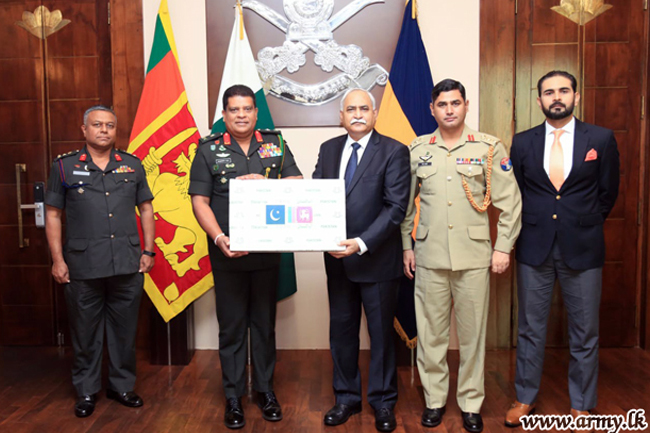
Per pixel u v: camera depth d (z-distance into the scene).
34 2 3.05
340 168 2.16
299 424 2.16
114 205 2.29
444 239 2.06
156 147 2.79
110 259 2.26
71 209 2.27
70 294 2.28
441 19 2.96
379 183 2.06
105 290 2.37
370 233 1.98
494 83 2.95
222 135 2.20
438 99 2.04
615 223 3.05
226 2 2.96
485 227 2.08
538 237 2.10
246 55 2.87
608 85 2.97
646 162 2.98
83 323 2.28
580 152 2.05
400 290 2.80
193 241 2.83
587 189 2.07
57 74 3.07
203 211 2.13
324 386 2.56
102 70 3.04
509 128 2.96
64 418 2.22
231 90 2.15
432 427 2.12
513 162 2.21
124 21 2.97
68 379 2.66
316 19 2.95
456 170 2.05
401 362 2.88
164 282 2.82
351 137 2.14
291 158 2.31
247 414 2.26
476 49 2.96
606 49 2.95
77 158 2.28
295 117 2.99
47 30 3.06
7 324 3.21
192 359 2.97
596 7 2.92
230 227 2.01
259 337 2.25
